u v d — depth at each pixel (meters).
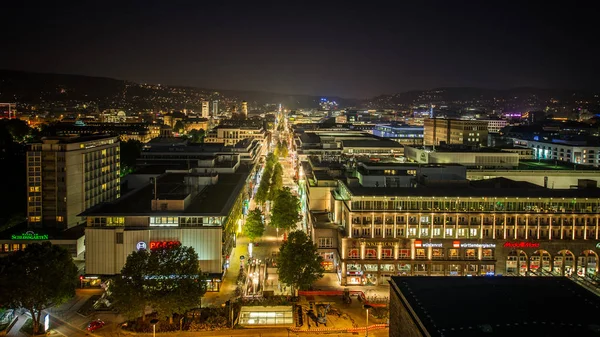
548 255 157.50
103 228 148.50
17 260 119.62
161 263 125.88
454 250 156.75
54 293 119.94
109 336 120.75
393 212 155.62
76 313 133.38
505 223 156.25
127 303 119.69
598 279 136.00
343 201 169.00
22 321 129.62
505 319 76.19
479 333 71.44
